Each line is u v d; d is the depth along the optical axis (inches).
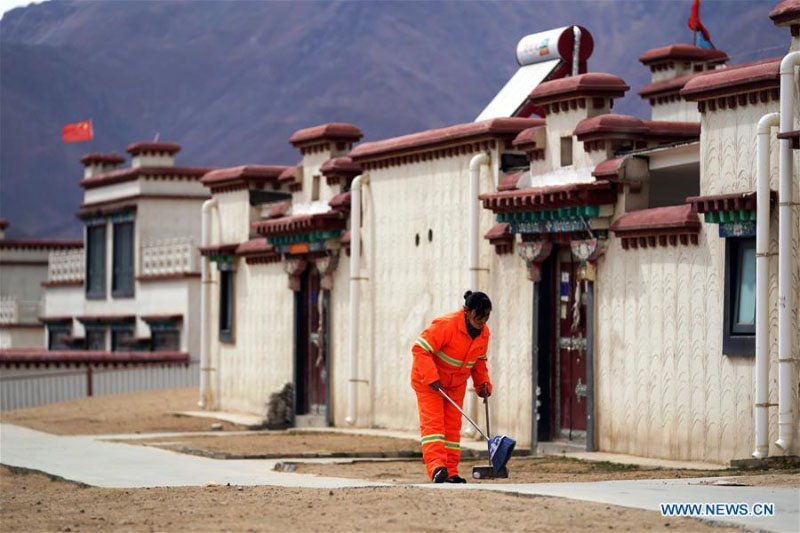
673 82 1259.2
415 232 1198.9
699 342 874.8
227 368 1577.3
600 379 963.3
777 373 801.6
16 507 630.5
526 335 1047.6
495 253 1087.6
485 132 1094.4
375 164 1259.2
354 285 1273.4
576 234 984.3
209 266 1610.5
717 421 857.5
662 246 906.7
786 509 529.0
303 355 1406.3
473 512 528.7
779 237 791.1
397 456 1005.2
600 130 961.5
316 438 1172.5
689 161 915.4
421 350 681.0
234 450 1046.4
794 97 791.7
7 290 2910.9
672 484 643.5
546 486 628.4
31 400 1872.5
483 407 1097.4
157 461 967.0
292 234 1378.0
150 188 2213.3
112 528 532.7
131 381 1926.7
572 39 1204.5
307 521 523.8
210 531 510.0
